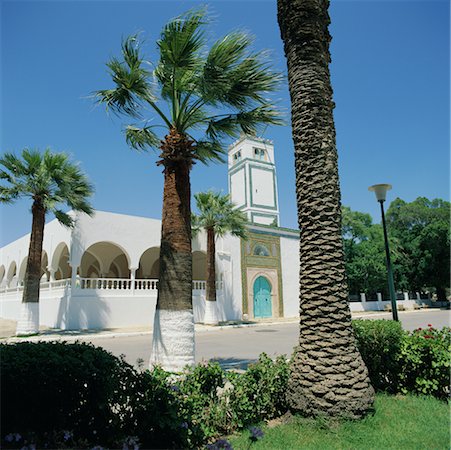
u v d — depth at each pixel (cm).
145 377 381
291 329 2002
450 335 585
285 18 552
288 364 513
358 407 429
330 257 475
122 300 2019
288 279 2959
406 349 562
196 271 2992
